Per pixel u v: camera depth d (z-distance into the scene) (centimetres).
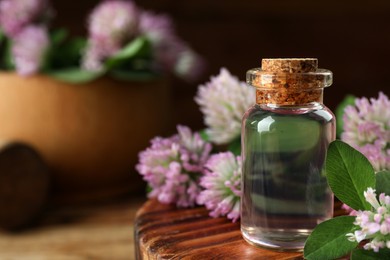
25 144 37
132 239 35
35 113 37
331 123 25
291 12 55
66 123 38
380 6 56
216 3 54
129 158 40
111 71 38
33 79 37
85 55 39
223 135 30
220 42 55
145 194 42
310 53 56
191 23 54
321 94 25
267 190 25
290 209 24
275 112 25
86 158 39
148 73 41
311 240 23
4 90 37
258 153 25
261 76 24
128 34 39
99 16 40
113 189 41
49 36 40
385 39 57
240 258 24
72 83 37
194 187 29
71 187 40
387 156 27
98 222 38
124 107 39
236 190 27
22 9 40
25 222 37
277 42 56
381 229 22
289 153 24
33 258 33
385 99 28
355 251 23
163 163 30
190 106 55
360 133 27
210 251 25
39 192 37
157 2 53
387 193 24
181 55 43
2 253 34
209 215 28
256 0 55
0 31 40
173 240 26
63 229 37
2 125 38
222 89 30
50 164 38
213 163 28
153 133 41
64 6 51
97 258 33
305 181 24
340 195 24
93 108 38
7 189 36
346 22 56
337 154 24
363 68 57
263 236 25
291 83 24
